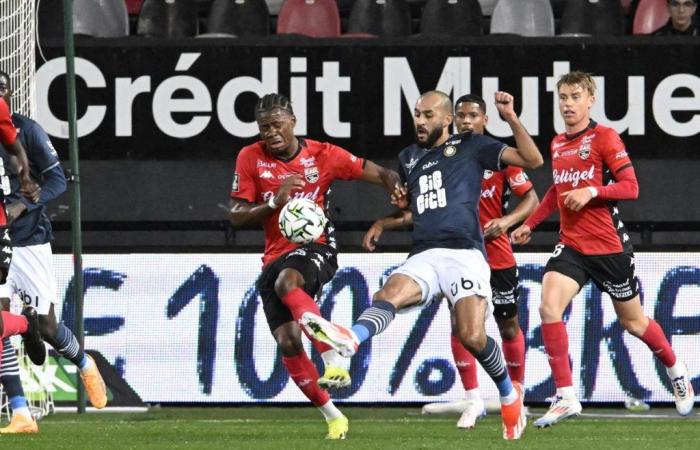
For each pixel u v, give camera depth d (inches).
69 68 1419.8
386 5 1877.5
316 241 1060.5
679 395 1296.8
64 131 1547.7
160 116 1550.2
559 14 1966.0
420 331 1473.9
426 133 1010.7
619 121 1540.4
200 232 1584.6
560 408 1143.0
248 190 1075.9
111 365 1475.1
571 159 1208.8
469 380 1231.5
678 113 1541.6
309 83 1542.8
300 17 1897.1
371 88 1542.8
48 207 1556.3
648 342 1264.8
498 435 1096.2
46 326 1200.8
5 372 1095.0
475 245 991.6
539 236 1567.4
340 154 1079.6
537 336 1472.7
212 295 1481.3
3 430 1091.9
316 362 1460.4
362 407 1501.0
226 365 1480.1
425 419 1363.2
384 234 1561.3
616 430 1160.2
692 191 1549.0
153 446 967.6
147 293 1482.5
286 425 1228.5
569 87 1200.2
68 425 1220.5
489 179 1327.5
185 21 1862.7
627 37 1536.7
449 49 1539.1
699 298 1471.5
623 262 1205.7
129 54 1546.5
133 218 1552.7
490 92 1539.1
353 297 1470.2
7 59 1406.3
